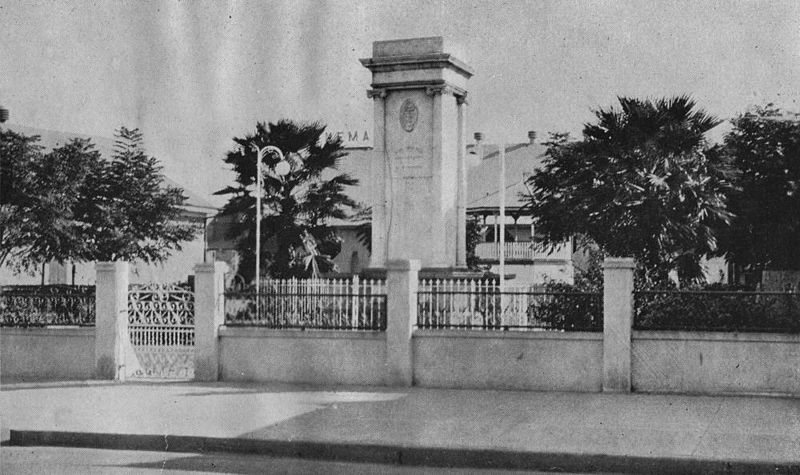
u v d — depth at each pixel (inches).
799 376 526.9
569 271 1459.2
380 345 595.8
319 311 611.5
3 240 1070.4
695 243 836.6
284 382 613.0
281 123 1307.8
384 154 844.6
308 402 526.0
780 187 892.6
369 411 494.0
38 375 652.7
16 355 659.4
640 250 842.8
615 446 398.9
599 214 853.8
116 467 388.8
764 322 535.5
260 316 623.2
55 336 650.2
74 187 1120.8
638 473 377.4
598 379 557.9
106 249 1202.6
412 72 833.5
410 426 450.0
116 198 1232.8
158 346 649.6
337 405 514.6
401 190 838.5
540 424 452.1
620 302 552.4
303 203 1326.3
